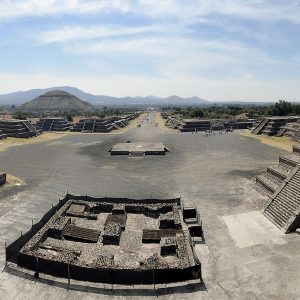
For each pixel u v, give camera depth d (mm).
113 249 35281
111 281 28359
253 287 27375
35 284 28312
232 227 39531
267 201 48562
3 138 122125
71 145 113312
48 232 38188
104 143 118188
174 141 121375
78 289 27641
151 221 42906
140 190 57188
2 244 35719
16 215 44469
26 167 76000
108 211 46438
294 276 28516
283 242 35031
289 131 123125
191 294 26781
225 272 29719
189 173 68688
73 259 31625
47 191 56469
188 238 36719
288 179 46656
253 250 33562
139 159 86000
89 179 65062
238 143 112000
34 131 138750
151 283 28156
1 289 27578
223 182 60438
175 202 47094
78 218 43781
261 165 74188
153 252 34656
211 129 159625
